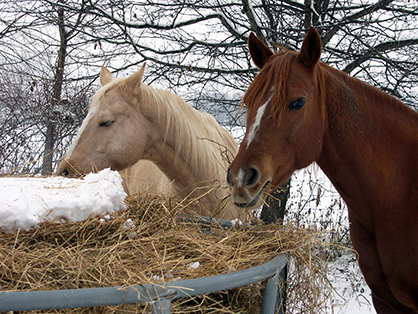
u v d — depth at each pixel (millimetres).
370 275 1938
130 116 2539
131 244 1480
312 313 1550
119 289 978
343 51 3842
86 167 2461
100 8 3785
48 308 910
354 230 1990
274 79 1588
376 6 3510
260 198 1544
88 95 5777
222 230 1783
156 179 3049
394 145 1771
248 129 1607
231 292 1550
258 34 3516
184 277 1222
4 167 5434
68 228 1445
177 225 1774
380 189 1751
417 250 1688
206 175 2680
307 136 1633
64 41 5332
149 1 4008
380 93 1854
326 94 1755
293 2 3662
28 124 6012
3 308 881
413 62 3773
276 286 1369
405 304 1773
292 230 1657
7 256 1247
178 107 2701
